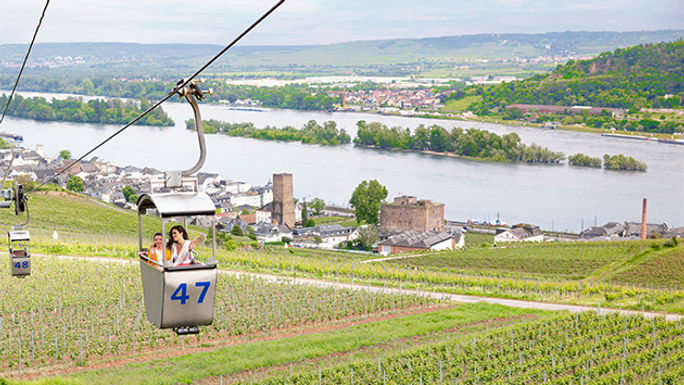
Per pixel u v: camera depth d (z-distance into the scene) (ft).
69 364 176.04
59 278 260.62
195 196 55.52
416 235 629.51
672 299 282.97
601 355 184.55
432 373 168.45
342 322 232.94
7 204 122.31
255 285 270.87
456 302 274.98
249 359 179.63
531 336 206.90
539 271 449.89
